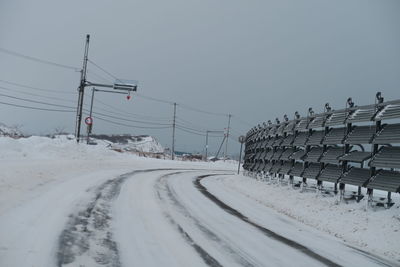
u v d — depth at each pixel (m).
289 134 17.08
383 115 9.73
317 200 11.72
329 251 6.95
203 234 7.34
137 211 8.86
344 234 8.37
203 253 6.04
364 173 10.27
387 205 9.35
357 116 11.03
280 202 12.67
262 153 21.50
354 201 10.66
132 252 5.67
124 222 7.54
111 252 5.55
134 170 21.92
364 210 9.55
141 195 11.57
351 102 11.77
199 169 34.91
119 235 6.53
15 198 8.05
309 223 9.69
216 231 7.75
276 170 17.53
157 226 7.56
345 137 11.53
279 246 7.01
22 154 18.42
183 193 13.58
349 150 11.54
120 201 9.91
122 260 5.26
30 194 8.77
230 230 7.99
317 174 12.88
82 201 9.06
